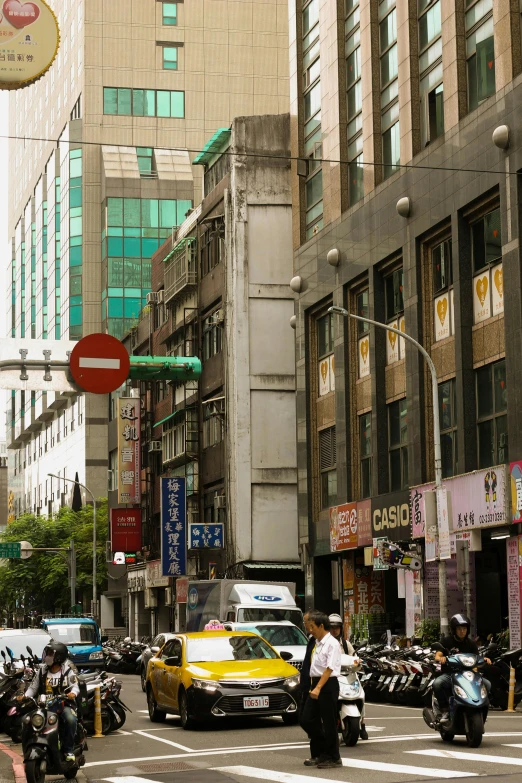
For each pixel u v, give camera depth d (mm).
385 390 42656
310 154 49969
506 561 36062
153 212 101125
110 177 100375
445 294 38188
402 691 25859
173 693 22000
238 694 20609
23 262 133750
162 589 72438
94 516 73625
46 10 18094
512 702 22797
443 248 38438
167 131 102625
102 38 102188
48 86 120625
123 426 77375
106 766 16406
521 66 33375
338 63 46438
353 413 45062
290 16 52312
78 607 77750
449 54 37281
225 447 57281
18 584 90500
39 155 124438
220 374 59562
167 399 70125
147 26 102625
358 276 44312
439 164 37750
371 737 18203
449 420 37625
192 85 103000
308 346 49250
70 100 108250
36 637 24938
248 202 56906
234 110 103250
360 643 34719
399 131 41219
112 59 102188
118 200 100688
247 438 55656
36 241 124625
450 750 15844
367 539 42469
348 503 44250
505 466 32531
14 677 23219
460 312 36219
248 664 21609
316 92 49375
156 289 75750
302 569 50000
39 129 125625
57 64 115500
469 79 36531
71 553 79188
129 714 26188
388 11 42656
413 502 38469
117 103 102000
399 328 41719
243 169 57094
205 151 62656
